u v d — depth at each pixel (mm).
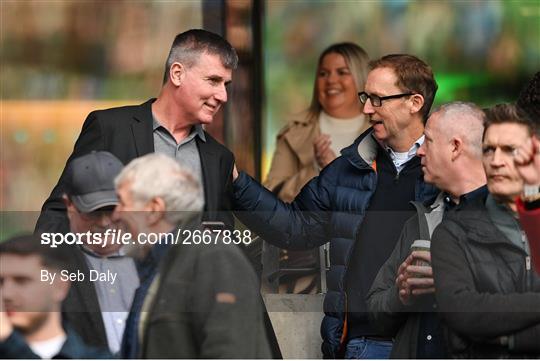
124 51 35562
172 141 22359
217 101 22547
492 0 35281
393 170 22562
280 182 34094
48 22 35500
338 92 34219
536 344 19953
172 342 19391
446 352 20406
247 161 34375
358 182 22562
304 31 35312
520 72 35219
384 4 35375
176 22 35531
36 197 34875
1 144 34781
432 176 21062
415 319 20734
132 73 35562
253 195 22484
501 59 35281
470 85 35281
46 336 19734
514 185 20109
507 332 19953
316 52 35125
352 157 22812
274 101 34688
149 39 35594
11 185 34750
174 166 19906
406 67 22875
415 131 22719
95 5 35656
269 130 34531
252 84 34750
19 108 35062
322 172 22828
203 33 22750
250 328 19516
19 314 19719
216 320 19438
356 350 21328
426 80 22875
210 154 22500
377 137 22797
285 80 34781
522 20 35250
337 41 35219
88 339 19641
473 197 20656
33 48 35375
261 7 35344
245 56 35000
